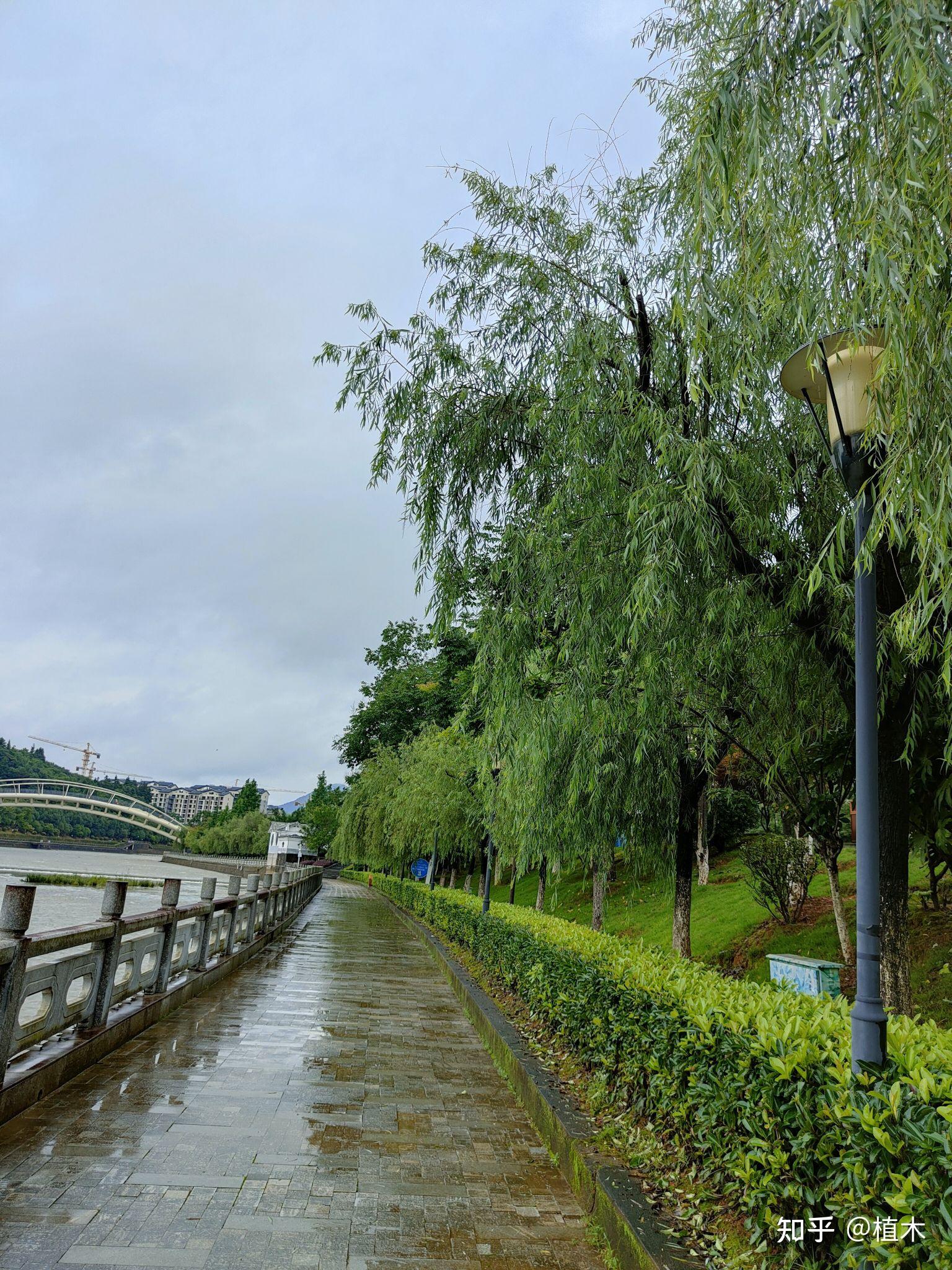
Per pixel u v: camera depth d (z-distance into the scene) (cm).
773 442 621
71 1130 456
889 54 315
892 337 330
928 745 624
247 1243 344
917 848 861
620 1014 502
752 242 427
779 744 766
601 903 1251
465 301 790
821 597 603
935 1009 766
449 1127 533
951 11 321
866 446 365
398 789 3222
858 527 340
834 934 1084
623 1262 340
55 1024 556
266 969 1245
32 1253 316
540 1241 374
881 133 344
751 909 1414
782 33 377
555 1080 576
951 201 317
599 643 656
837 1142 268
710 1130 358
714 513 579
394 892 3628
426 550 770
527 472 748
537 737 777
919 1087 261
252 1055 677
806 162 389
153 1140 453
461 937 1492
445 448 766
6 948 445
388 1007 989
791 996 463
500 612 746
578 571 661
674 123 632
